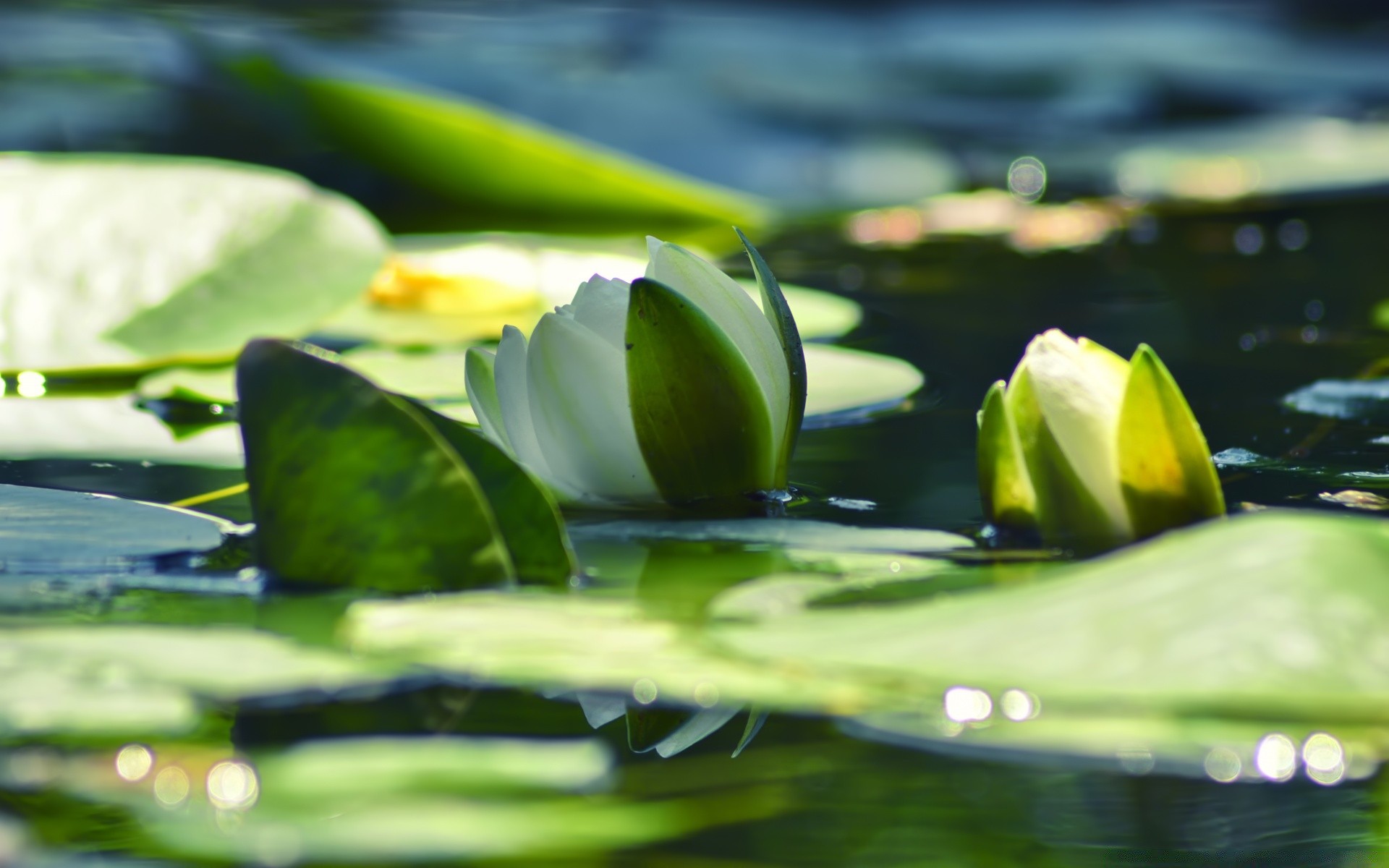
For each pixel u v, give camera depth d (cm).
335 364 137
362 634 131
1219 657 127
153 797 127
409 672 130
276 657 130
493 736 130
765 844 127
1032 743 127
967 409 156
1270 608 128
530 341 141
